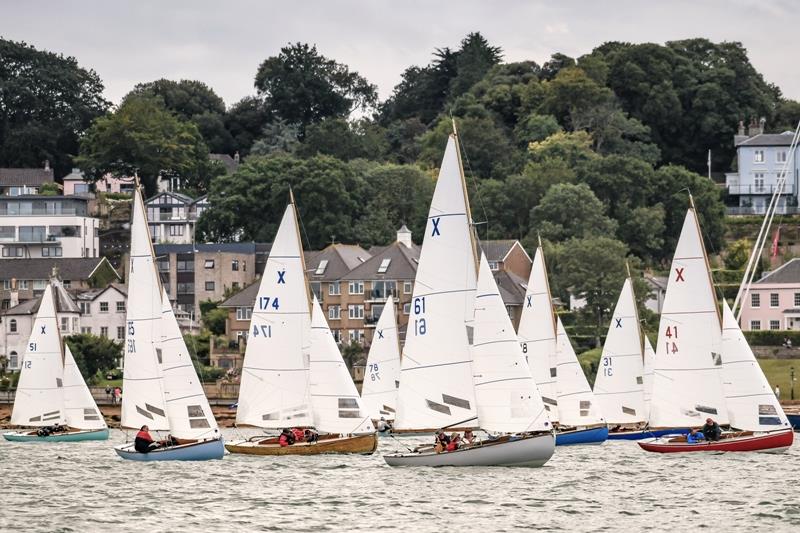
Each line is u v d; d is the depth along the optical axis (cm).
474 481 14850
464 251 15350
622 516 12900
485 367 15312
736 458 17200
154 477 15762
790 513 13038
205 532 12256
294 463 16750
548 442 15425
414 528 12350
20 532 12288
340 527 12419
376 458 17150
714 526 12419
